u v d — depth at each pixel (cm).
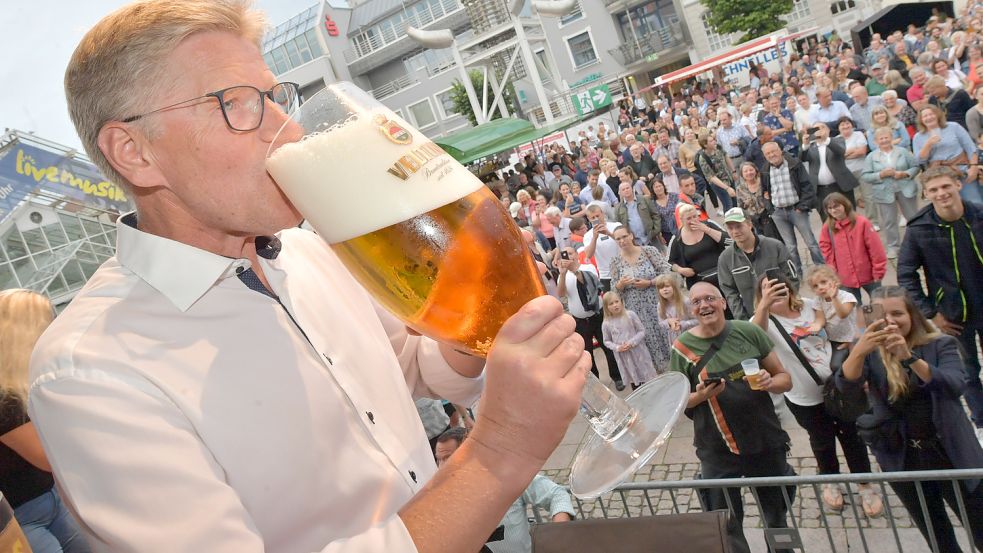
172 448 84
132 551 77
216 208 94
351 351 113
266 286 111
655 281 576
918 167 731
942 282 444
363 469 103
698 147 1206
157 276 98
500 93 2622
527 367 75
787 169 761
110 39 91
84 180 1559
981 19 1591
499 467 77
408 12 4284
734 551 286
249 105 93
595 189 1033
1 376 239
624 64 4156
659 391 122
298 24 4447
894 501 401
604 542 216
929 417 310
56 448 84
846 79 1572
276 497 95
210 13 94
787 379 365
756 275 564
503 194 1578
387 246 82
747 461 366
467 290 84
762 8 3794
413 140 87
